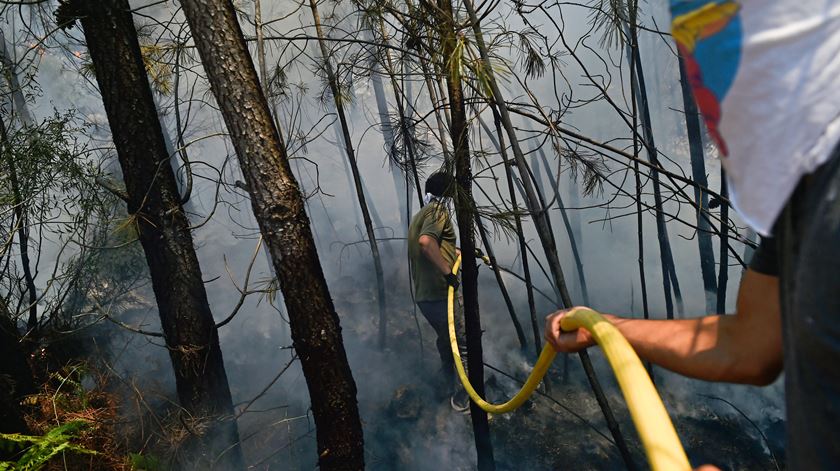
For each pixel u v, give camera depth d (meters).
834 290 0.58
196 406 3.47
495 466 4.11
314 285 2.89
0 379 3.03
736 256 3.71
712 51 0.64
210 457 3.43
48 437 2.84
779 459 4.18
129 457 3.29
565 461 4.27
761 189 0.62
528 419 4.58
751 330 0.92
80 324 4.15
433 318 4.72
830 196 0.58
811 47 0.58
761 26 0.60
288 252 2.83
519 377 4.94
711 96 0.65
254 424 4.38
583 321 1.04
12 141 3.60
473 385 3.59
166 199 3.32
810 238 0.59
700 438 4.39
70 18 3.14
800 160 0.59
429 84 4.23
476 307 3.43
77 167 3.72
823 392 0.61
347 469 3.09
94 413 3.48
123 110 3.22
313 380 3.00
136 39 3.28
